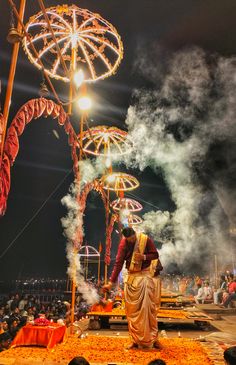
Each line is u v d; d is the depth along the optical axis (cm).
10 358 511
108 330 959
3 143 486
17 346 593
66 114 752
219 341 702
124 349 580
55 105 675
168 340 710
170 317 970
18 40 484
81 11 828
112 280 602
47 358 514
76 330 871
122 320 1140
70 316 956
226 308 1606
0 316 1381
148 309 584
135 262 595
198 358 527
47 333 597
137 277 593
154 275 604
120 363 489
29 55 757
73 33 825
